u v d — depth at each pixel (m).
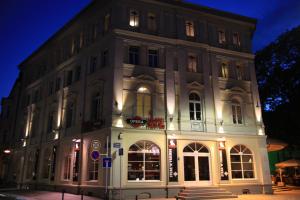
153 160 23.94
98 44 27.36
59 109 31.53
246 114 29.00
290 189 31.67
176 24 28.03
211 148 26.22
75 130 27.83
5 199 21.84
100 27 27.81
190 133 25.42
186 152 25.27
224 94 28.48
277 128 39.41
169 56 26.66
